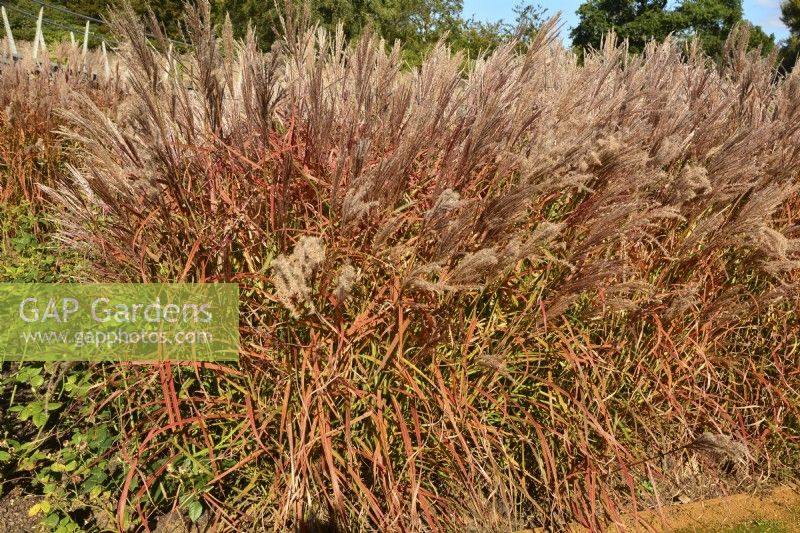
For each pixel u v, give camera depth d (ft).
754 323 12.09
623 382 10.12
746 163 10.71
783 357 11.80
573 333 9.89
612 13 171.94
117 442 9.42
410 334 8.82
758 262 10.84
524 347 9.39
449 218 8.63
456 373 8.92
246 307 8.97
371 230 8.86
